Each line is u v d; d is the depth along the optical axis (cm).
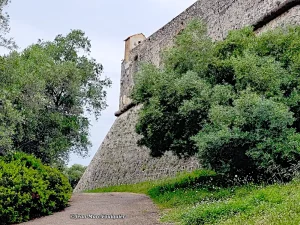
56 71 1723
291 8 1328
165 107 1134
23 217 834
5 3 1203
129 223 745
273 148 860
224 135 877
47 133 1648
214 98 1010
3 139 1061
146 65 1301
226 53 1133
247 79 981
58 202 989
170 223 709
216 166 972
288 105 943
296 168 824
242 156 940
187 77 1080
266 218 533
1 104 1164
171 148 1205
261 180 914
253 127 898
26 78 1417
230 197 824
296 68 974
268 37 1077
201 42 1198
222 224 580
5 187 818
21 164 988
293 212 531
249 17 1565
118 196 1392
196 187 1069
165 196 1070
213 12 1812
